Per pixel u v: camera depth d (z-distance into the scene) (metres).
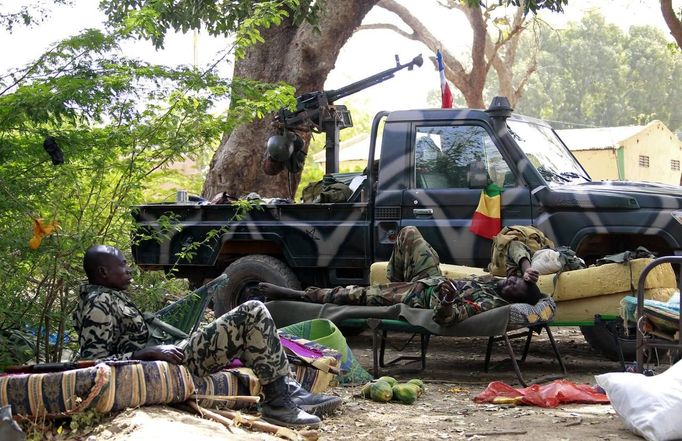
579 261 7.32
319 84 13.84
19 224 5.55
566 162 9.02
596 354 8.39
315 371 5.70
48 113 5.60
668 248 8.02
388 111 8.84
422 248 7.49
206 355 4.77
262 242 9.19
